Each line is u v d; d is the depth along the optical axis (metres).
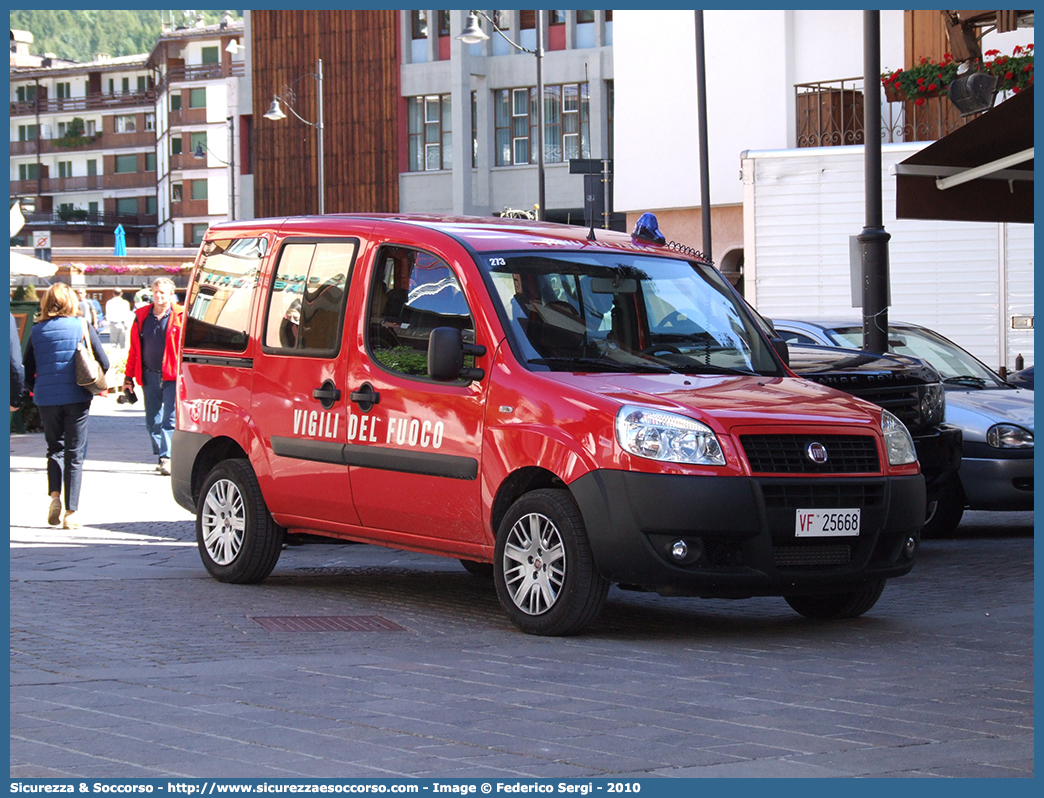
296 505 12.87
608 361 11.30
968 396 17.77
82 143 166.00
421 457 11.59
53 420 17.31
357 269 12.52
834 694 8.62
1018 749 7.25
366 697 8.35
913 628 11.24
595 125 71.38
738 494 10.17
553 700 8.34
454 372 11.04
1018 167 14.65
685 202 41.53
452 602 12.65
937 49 34.66
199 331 14.17
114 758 6.85
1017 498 17.11
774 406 10.70
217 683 8.70
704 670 9.39
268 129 83.00
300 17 81.50
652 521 10.10
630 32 42.38
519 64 73.44
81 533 17.12
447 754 7.00
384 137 78.75
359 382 12.23
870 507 10.73
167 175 149.62
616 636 10.77
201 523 13.79
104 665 9.30
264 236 13.73
